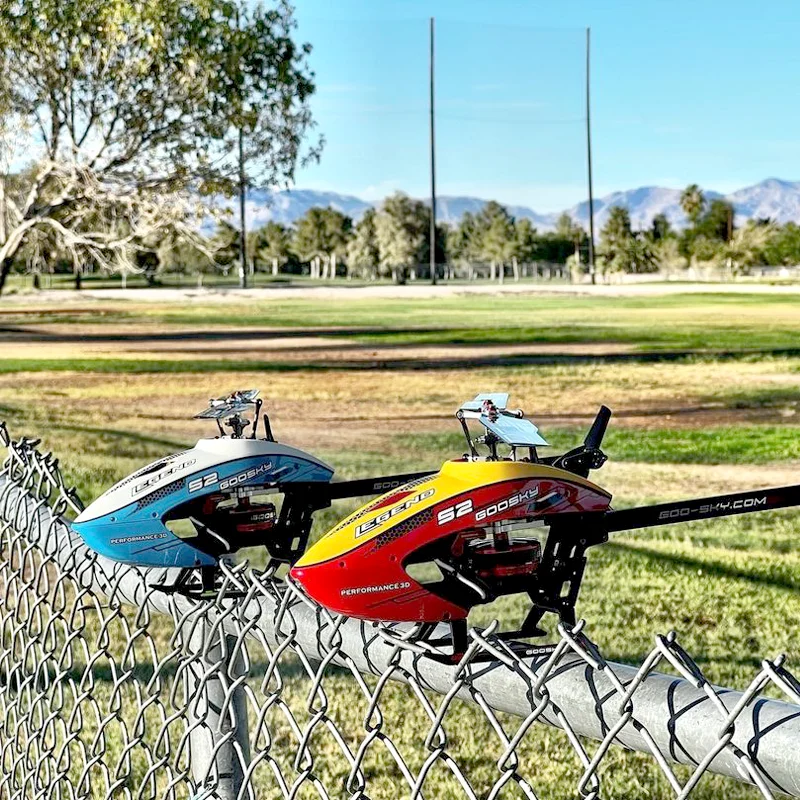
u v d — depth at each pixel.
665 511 1.30
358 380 21.02
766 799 0.96
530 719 1.14
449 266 92.25
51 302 50.34
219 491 1.54
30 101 14.79
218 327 36.56
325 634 1.42
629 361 23.53
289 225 100.38
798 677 4.89
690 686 1.03
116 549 1.56
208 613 1.66
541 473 1.26
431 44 65.94
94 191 14.84
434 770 3.95
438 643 1.31
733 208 82.06
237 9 14.42
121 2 13.54
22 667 2.41
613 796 3.75
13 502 2.49
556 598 1.27
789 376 20.14
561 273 88.06
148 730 4.01
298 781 1.47
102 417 15.86
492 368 22.72
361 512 1.30
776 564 6.71
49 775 2.29
